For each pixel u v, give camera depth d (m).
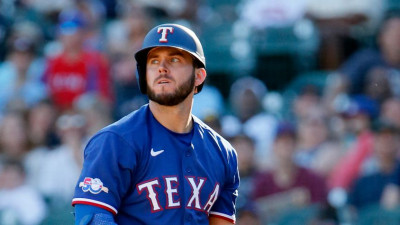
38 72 35.12
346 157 28.23
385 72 31.59
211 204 13.62
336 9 36.75
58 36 37.81
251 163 28.62
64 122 30.92
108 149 12.80
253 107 32.47
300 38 36.81
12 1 42.88
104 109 31.47
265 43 37.19
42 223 29.39
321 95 32.06
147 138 13.09
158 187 12.98
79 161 30.23
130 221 13.05
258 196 27.77
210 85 37.62
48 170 30.41
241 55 37.53
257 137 31.31
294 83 34.56
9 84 34.88
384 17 36.41
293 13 37.50
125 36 35.81
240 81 35.38
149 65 13.11
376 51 32.75
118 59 34.88
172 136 13.32
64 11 39.78
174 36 12.98
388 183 27.03
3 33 38.84
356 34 36.16
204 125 13.97
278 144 27.80
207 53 37.88
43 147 31.50
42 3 41.38
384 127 27.33
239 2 39.62
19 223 29.66
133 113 13.47
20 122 31.78
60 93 33.62
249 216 26.27
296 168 27.81
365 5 36.41
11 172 30.25
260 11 37.97
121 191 12.85
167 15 38.81
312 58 36.25
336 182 27.86
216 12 39.66
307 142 29.36
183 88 13.04
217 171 13.65
